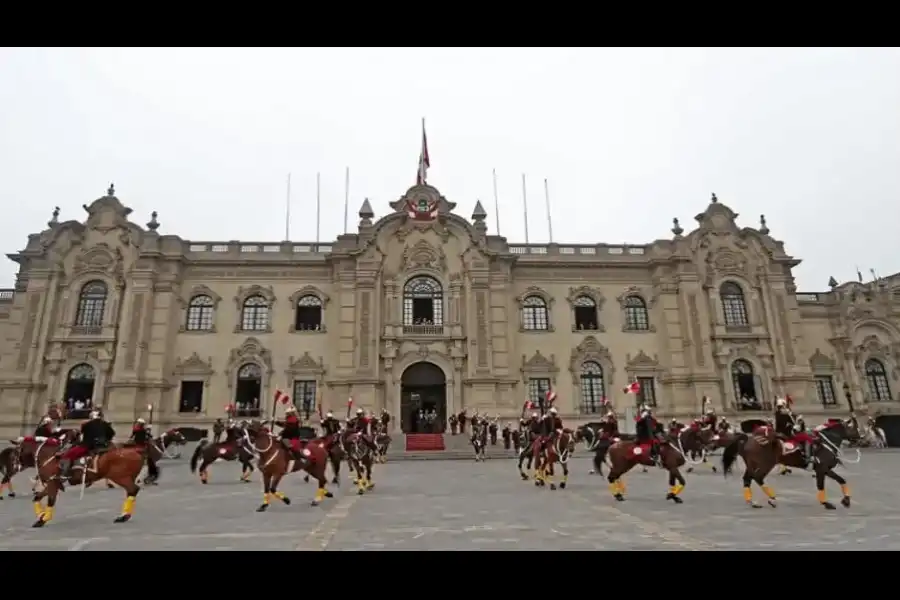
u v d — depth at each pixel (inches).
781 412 647.8
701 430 1070.4
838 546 399.2
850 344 1893.5
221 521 543.5
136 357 1654.8
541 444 839.7
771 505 606.2
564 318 1856.5
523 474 940.6
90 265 1744.6
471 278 1804.9
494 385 1713.8
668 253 1909.4
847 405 1845.5
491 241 1894.7
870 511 565.9
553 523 509.0
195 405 1712.6
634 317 1883.6
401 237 1855.3
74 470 549.0
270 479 649.6
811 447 605.9
